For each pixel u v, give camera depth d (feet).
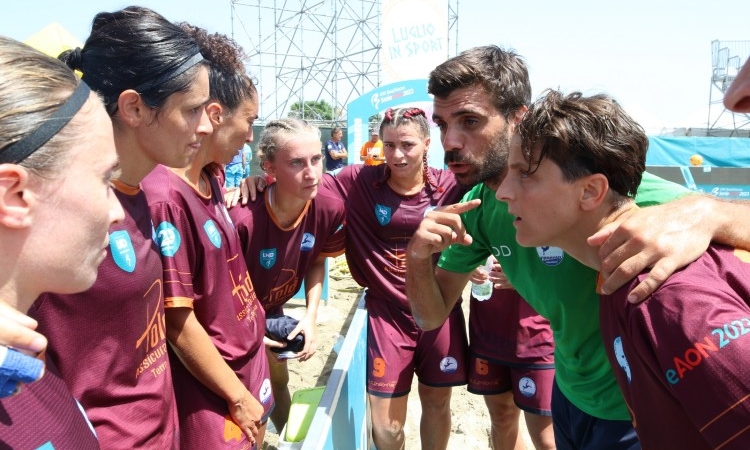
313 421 6.40
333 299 22.03
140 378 4.87
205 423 6.44
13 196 2.59
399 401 10.09
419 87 24.58
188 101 4.88
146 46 4.63
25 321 2.50
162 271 5.49
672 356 3.37
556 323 6.64
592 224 4.64
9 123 2.54
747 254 3.94
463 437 12.21
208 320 6.54
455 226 6.29
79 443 3.34
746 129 72.43
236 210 8.57
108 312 4.40
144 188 5.73
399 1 32.04
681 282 3.53
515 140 4.74
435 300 7.32
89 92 2.97
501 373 9.97
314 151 8.29
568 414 7.06
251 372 7.27
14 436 2.83
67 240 2.84
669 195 5.37
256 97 7.21
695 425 3.40
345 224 10.30
